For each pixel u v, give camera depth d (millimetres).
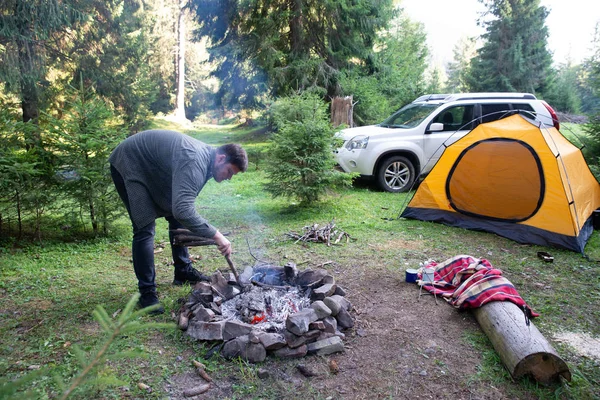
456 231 6129
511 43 30406
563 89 31062
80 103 5629
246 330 2963
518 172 5766
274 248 5328
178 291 3963
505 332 2949
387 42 19172
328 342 2996
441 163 6480
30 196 5277
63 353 2914
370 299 3877
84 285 4141
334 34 16297
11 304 3699
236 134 22141
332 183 7355
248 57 16188
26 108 10805
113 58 12531
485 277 3650
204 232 3240
